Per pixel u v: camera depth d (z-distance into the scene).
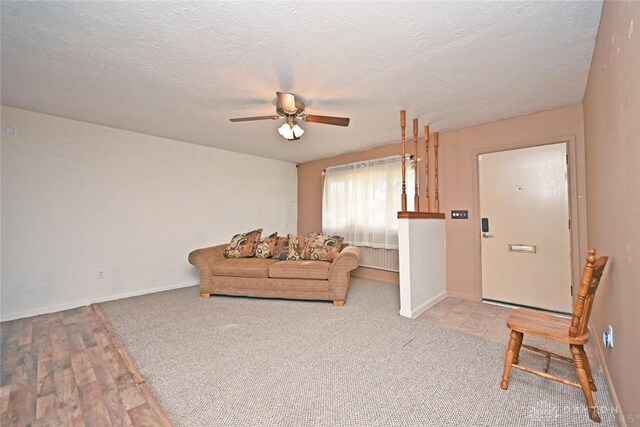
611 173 1.47
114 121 3.25
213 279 3.53
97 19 1.56
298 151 4.71
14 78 2.24
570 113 2.74
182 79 2.25
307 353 2.06
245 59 1.96
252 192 5.00
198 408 1.47
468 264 3.41
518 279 3.05
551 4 1.44
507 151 3.12
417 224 2.96
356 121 3.19
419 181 3.87
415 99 2.61
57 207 3.09
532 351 2.02
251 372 1.81
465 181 3.44
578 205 2.67
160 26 1.62
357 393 1.59
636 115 1.02
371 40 1.74
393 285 4.09
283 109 2.38
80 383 1.69
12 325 2.62
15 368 1.85
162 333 2.42
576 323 1.45
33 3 1.42
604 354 1.72
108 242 3.44
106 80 2.27
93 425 1.34
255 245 4.07
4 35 1.69
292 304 3.23
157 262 3.86
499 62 1.99
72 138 3.19
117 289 3.50
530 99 2.61
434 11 1.49
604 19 1.45
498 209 3.19
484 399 1.53
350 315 2.85
